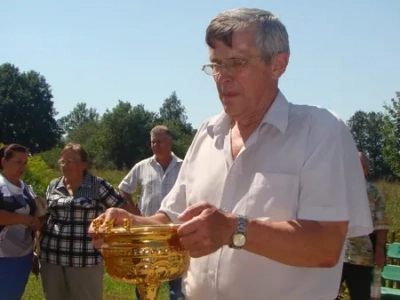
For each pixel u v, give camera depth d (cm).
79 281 565
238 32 226
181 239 200
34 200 565
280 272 232
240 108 233
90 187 569
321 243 215
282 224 213
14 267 555
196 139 273
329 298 239
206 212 203
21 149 561
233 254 237
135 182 739
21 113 7612
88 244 564
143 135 6275
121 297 812
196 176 262
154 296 216
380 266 575
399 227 1113
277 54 234
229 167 248
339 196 223
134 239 207
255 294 234
